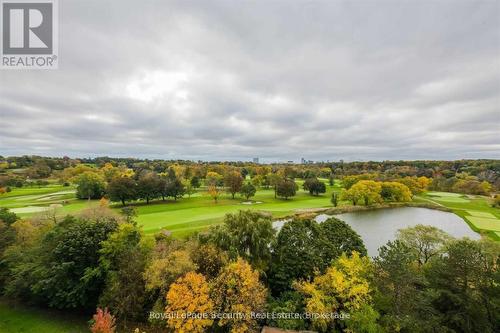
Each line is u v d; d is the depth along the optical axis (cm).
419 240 3559
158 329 2564
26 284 2789
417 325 2211
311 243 3159
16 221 3962
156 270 2545
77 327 2634
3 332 2497
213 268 2834
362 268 2709
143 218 5844
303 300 2709
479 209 8356
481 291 2386
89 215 4081
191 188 10481
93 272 2731
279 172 17050
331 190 13200
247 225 3206
